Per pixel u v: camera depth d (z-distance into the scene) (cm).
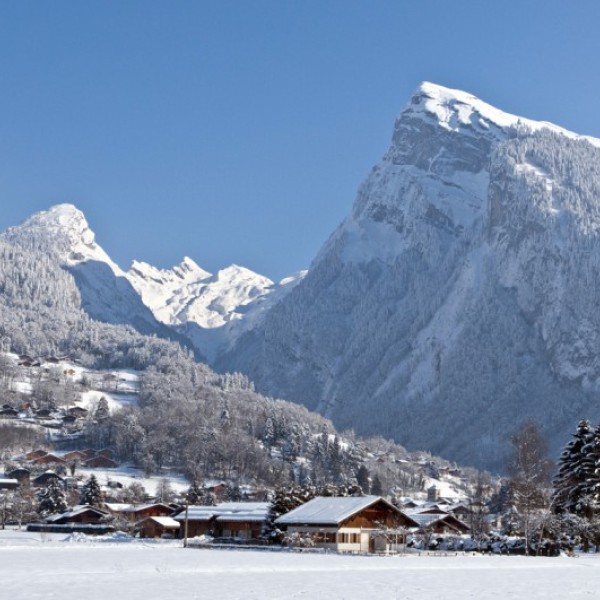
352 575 9600
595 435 16400
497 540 16675
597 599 7625
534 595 7888
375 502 15888
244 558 12250
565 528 15638
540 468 19300
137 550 14412
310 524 15688
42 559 11425
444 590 8188
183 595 7244
